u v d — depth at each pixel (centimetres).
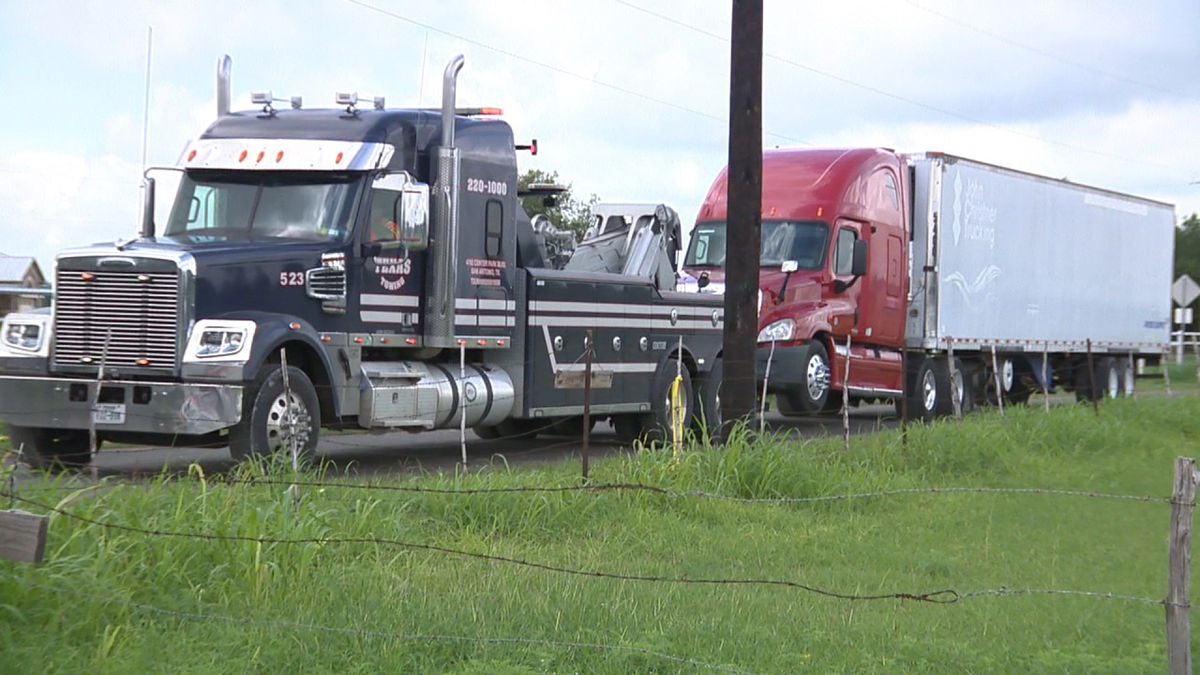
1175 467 659
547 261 1738
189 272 1241
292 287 1326
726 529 1121
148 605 709
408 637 694
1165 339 3588
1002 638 792
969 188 2592
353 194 1401
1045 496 1292
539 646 701
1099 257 3166
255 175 1420
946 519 1199
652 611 793
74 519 744
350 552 867
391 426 1420
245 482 889
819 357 2181
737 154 1466
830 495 1264
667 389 1792
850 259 2270
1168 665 668
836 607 848
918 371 2495
